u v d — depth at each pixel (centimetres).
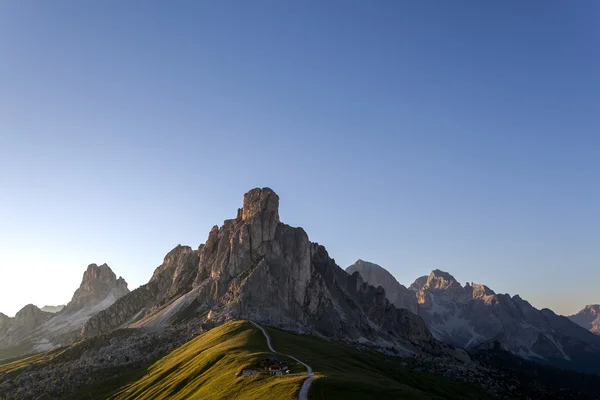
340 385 13450
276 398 12450
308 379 14050
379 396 13025
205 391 16375
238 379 16050
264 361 17800
